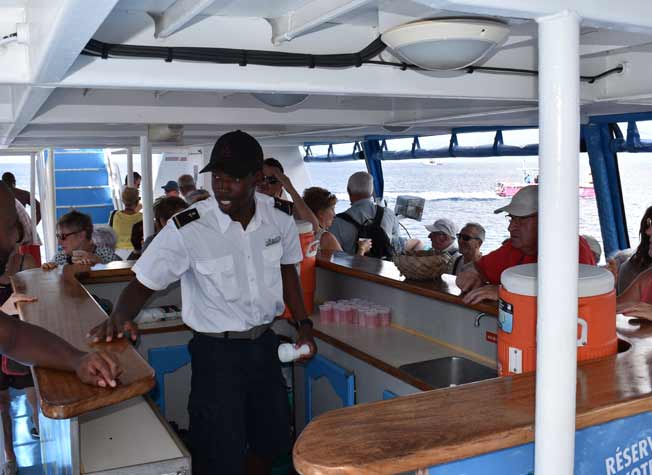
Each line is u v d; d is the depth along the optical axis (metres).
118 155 15.06
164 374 3.88
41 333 2.08
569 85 1.41
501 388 1.85
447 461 1.53
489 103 4.82
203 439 2.79
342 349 3.48
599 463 1.78
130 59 2.48
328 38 2.56
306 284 3.99
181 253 2.71
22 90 3.21
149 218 7.46
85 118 4.72
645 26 1.49
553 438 1.52
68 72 2.42
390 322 3.80
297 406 4.04
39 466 4.50
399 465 1.47
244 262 2.79
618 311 2.52
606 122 5.74
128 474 2.05
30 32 2.31
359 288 4.07
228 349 2.78
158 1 2.10
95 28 1.72
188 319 2.84
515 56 3.10
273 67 2.63
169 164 12.48
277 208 2.96
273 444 2.96
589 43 2.95
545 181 1.45
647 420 1.84
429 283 3.50
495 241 7.95
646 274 3.02
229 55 2.45
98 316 2.76
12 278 3.65
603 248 6.20
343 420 1.65
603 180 6.02
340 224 6.32
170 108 4.89
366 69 2.83
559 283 1.46
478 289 3.01
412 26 1.99
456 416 1.67
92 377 1.93
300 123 5.21
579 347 2.09
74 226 4.89
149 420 2.41
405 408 1.72
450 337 3.37
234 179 2.64
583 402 1.75
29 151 10.90
